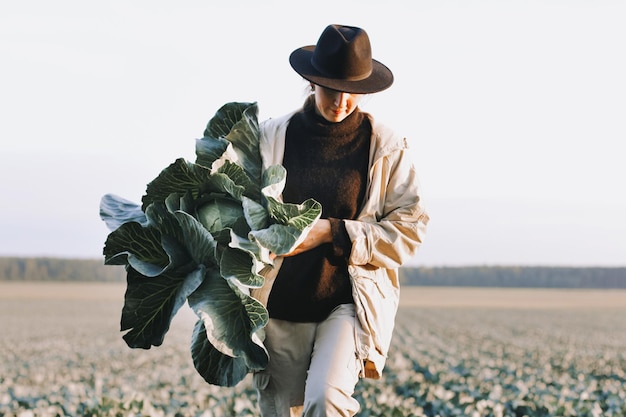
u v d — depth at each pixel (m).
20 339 33.91
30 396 13.00
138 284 4.89
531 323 54.31
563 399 12.57
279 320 5.15
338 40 4.96
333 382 4.73
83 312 59.75
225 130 5.38
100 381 14.48
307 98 5.27
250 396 12.67
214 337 4.67
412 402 11.96
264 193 4.84
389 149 5.14
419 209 5.11
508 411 11.78
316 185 5.16
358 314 4.97
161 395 12.52
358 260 4.99
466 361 23.25
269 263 4.83
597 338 40.75
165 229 4.93
